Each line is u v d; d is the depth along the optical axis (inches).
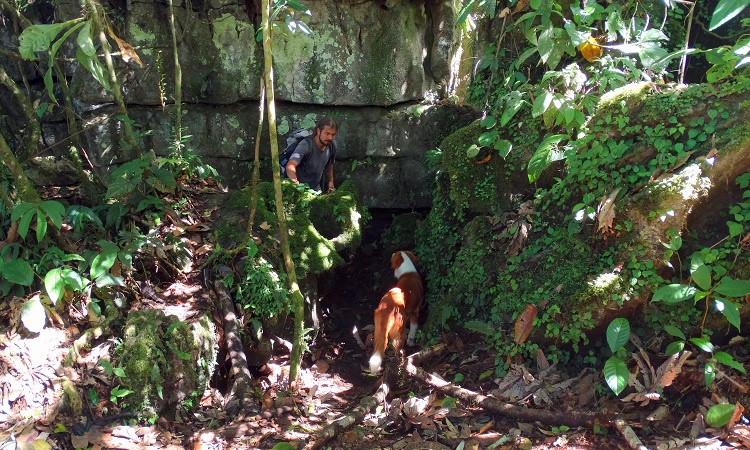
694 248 146.1
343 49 224.7
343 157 233.3
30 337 145.7
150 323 151.7
